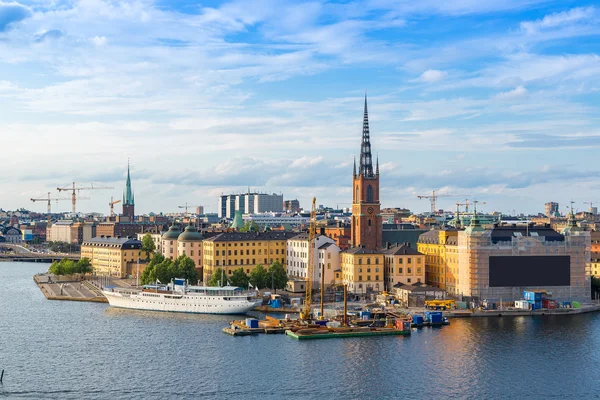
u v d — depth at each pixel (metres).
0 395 175.75
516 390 182.25
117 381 186.88
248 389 181.25
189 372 195.25
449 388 183.38
